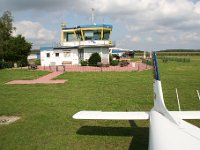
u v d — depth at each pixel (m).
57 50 42.16
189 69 33.28
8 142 8.15
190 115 6.52
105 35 42.28
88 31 41.81
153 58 7.05
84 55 41.84
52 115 10.97
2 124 9.92
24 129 9.29
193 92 15.72
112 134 8.57
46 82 21.56
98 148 7.57
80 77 24.53
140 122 9.64
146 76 24.67
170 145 4.09
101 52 41.50
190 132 4.52
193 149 3.90
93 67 36.72
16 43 45.19
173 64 44.75
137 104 12.74
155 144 4.28
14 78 24.86
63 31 42.88
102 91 16.64
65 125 9.62
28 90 17.50
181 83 19.73
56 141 8.15
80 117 7.03
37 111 11.68
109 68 34.84
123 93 15.78
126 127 9.17
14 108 12.26
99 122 9.80
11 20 49.50
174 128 4.72
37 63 47.03
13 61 45.59
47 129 9.23
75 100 13.92
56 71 30.94
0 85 20.17
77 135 8.59
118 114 7.21
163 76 24.73
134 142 7.88
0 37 46.50
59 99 14.24
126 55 78.69
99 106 12.47
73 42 42.28
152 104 12.70
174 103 12.80
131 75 25.69
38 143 8.03
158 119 5.41
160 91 6.32
